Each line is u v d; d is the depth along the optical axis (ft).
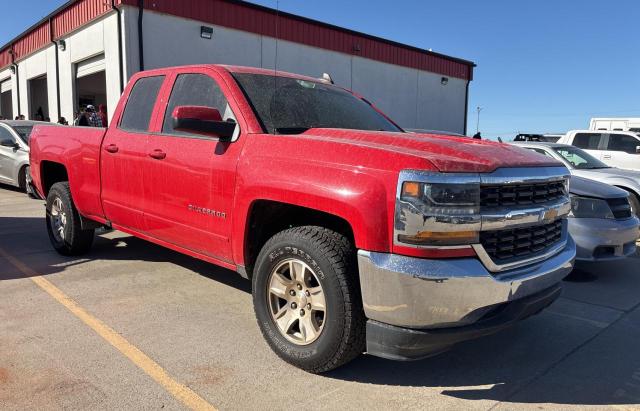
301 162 10.28
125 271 17.39
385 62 72.90
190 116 11.25
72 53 58.85
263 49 57.21
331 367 10.19
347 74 67.62
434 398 9.89
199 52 51.70
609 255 18.22
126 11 46.62
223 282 16.46
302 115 12.92
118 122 15.89
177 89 14.19
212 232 12.34
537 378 10.87
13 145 35.83
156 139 13.99
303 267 10.36
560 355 12.03
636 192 25.95
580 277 19.07
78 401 9.30
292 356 10.58
